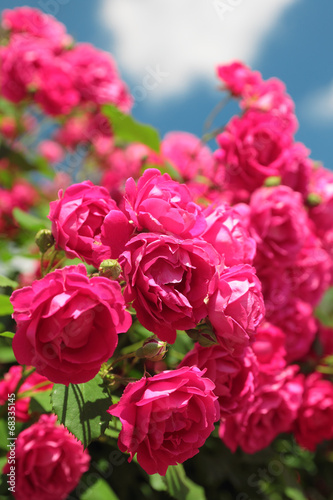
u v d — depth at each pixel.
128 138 0.63
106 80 0.78
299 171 0.59
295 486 0.69
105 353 0.35
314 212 0.61
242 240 0.42
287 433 0.70
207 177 0.65
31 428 0.46
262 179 0.57
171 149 0.73
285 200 0.54
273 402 0.52
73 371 0.35
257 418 0.52
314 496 0.78
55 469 0.47
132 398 0.36
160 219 0.37
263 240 0.54
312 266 0.59
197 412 0.37
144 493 0.57
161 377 0.36
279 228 0.54
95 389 0.40
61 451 0.47
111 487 0.56
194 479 0.61
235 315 0.38
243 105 0.62
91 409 0.39
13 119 0.81
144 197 0.38
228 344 0.38
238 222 0.42
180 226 0.37
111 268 0.36
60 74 0.74
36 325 0.34
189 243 0.36
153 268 0.36
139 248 0.36
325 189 0.63
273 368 0.51
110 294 0.34
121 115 0.61
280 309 0.56
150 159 0.65
